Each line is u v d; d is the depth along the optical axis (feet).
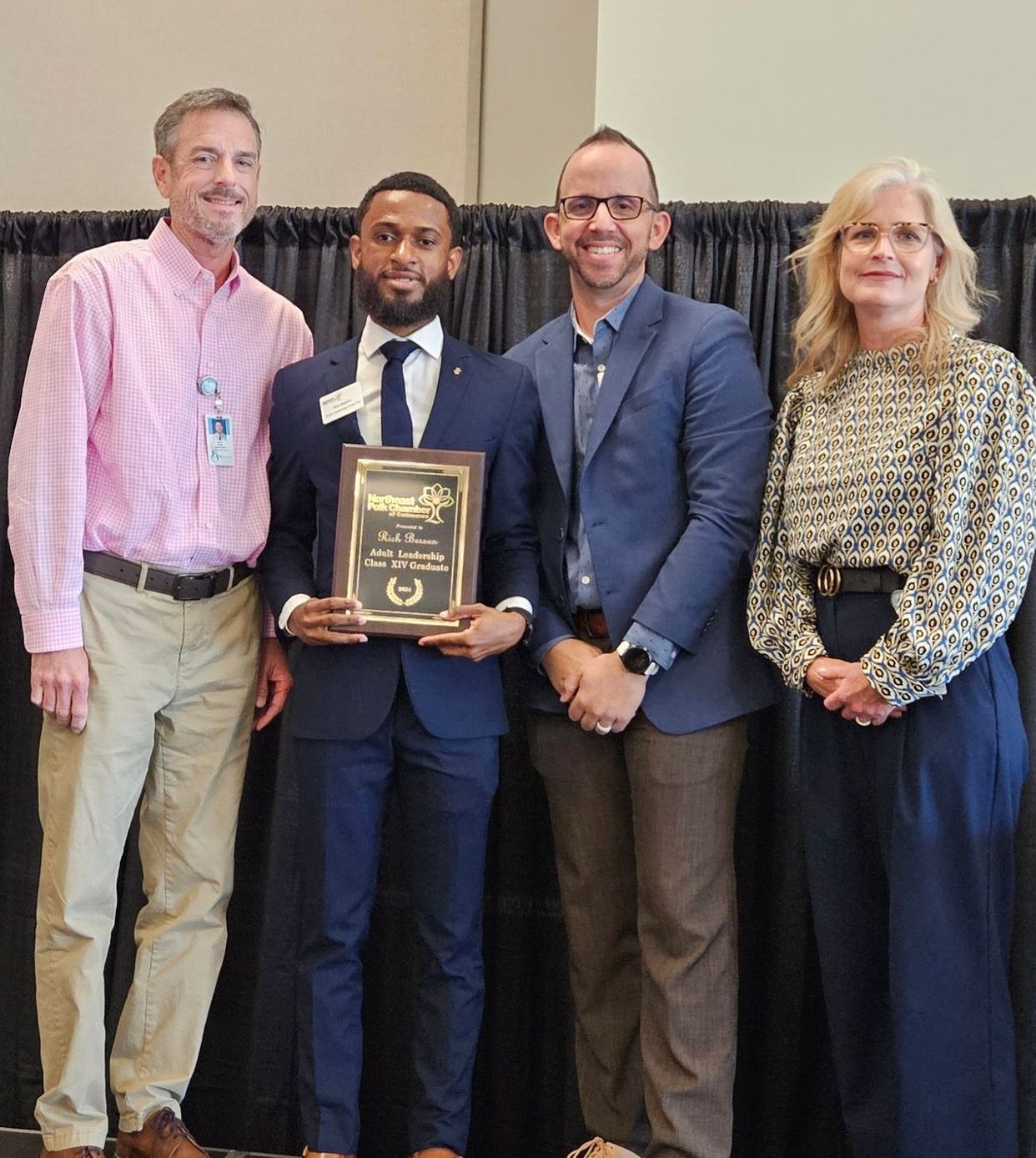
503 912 9.54
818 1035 9.10
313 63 11.02
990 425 6.69
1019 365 6.85
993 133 9.52
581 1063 8.06
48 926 7.40
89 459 7.58
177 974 7.75
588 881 7.86
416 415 7.64
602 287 7.80
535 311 9.81
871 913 7.23
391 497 7.34
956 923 6.71
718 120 9.80
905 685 6.58
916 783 6.77
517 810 9.56
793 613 7.29
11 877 10.08
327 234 10.07
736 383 7.66
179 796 7.84
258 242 10.28
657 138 9.86
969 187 9.52
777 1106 9.05
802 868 9.11
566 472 7.77
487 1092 9.52
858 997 7.25
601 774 7.84
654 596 7.30
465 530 7.31
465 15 10.86
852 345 7.43
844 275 7.22
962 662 6.56
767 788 9.30
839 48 9.70
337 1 11.02
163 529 7.53
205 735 7.86
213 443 7.72
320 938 7.36
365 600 7.25
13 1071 10.00
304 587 7.69
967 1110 6.65
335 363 7.76
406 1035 9.57
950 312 7.20
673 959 7.39
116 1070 7.78
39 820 10.03
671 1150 7.14
